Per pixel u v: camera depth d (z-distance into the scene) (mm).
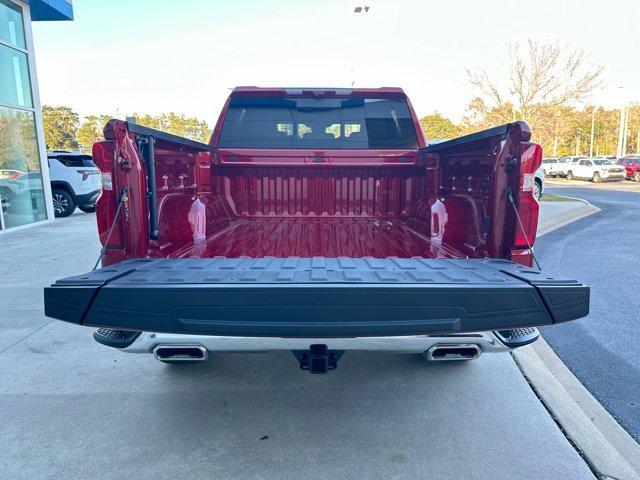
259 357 3936
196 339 2396
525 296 2100
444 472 2490
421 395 3305
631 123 65000
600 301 5602
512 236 2680
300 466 2539
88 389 3379
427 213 3977
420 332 2074
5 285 6086
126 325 2082
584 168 36531
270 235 3982
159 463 2564
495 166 2775
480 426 2922
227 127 4750
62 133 70750
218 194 4629
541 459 2605
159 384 3457
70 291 2074
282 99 4711
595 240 9914
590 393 3438
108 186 2605
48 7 11930
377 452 2660
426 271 2334
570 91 25078
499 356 3982
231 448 2697
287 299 2041
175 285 2074
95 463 2566
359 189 4758
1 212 10688
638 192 24250
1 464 2557
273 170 4703
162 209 3143
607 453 2660
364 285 2061
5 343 4207
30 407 3135
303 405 3170
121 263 2523
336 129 4785
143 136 2822
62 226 11719
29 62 12000
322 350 2365
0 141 10828
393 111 4766
